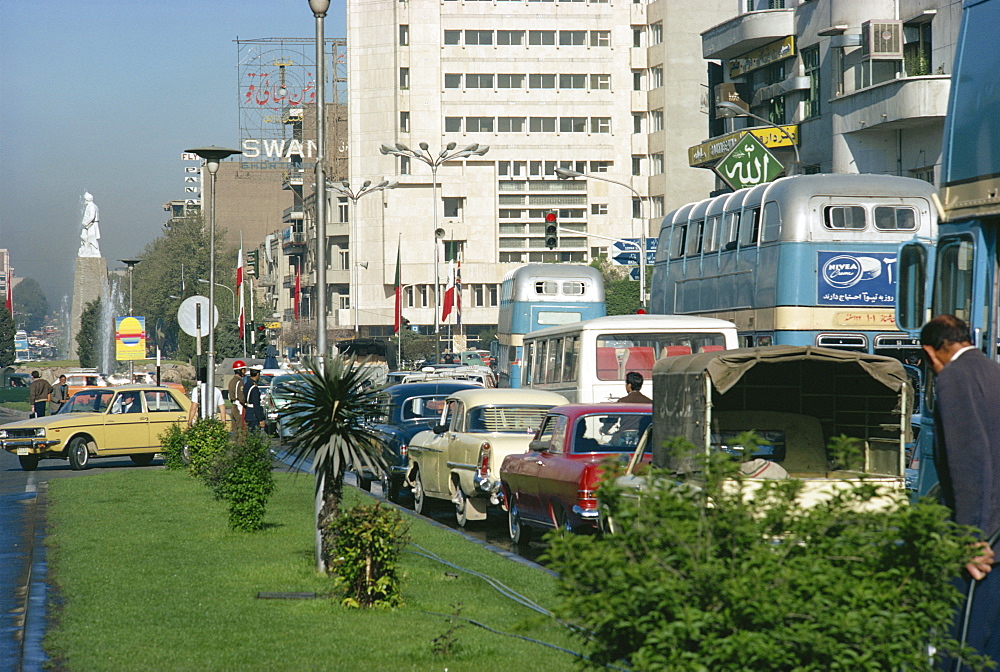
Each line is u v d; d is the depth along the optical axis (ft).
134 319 166.91
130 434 109.70
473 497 64.90
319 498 45.39
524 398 66.74
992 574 22.21
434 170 248.52
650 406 53.52
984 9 34.65
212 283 106.63
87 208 506.07
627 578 18.20
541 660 30.27
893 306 78.07
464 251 475.72
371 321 476.54
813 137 189.37
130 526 58.95
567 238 476.95
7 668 29.14
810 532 18.88
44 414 157.89
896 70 165.48
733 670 17.30
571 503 49.37
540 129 476.54
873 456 43.91
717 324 77.56
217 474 72.02
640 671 17.53
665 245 104.32
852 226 78.28
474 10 473.67
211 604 38.17
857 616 17.49
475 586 41.68
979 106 34.35
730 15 454.40
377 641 32.60
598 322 78.02
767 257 80.89
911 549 18.66
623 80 474.90
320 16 56.29
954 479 22.35
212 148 105.70
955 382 22.61
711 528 18.80
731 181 155.33
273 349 276.62
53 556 48.65
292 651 31.35
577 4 474.90
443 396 81.97
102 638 32.81
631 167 477.77
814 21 187.11
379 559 38.09
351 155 481.46
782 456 44.70
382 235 475.31
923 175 160.97
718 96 219.20
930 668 18.43
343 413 44.50
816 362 41.39
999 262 33.68
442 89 475.31
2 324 593.01
